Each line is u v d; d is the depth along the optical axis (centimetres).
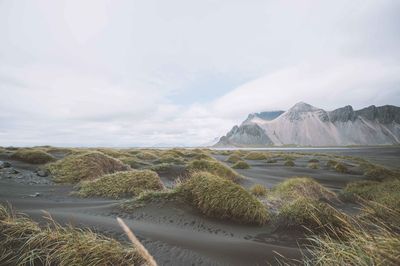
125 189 1040
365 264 306
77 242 392
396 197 920
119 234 508
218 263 421
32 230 430
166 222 662
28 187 1086
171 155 3300
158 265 399
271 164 3500
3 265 339
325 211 680
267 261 438
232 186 795
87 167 1396
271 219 741
